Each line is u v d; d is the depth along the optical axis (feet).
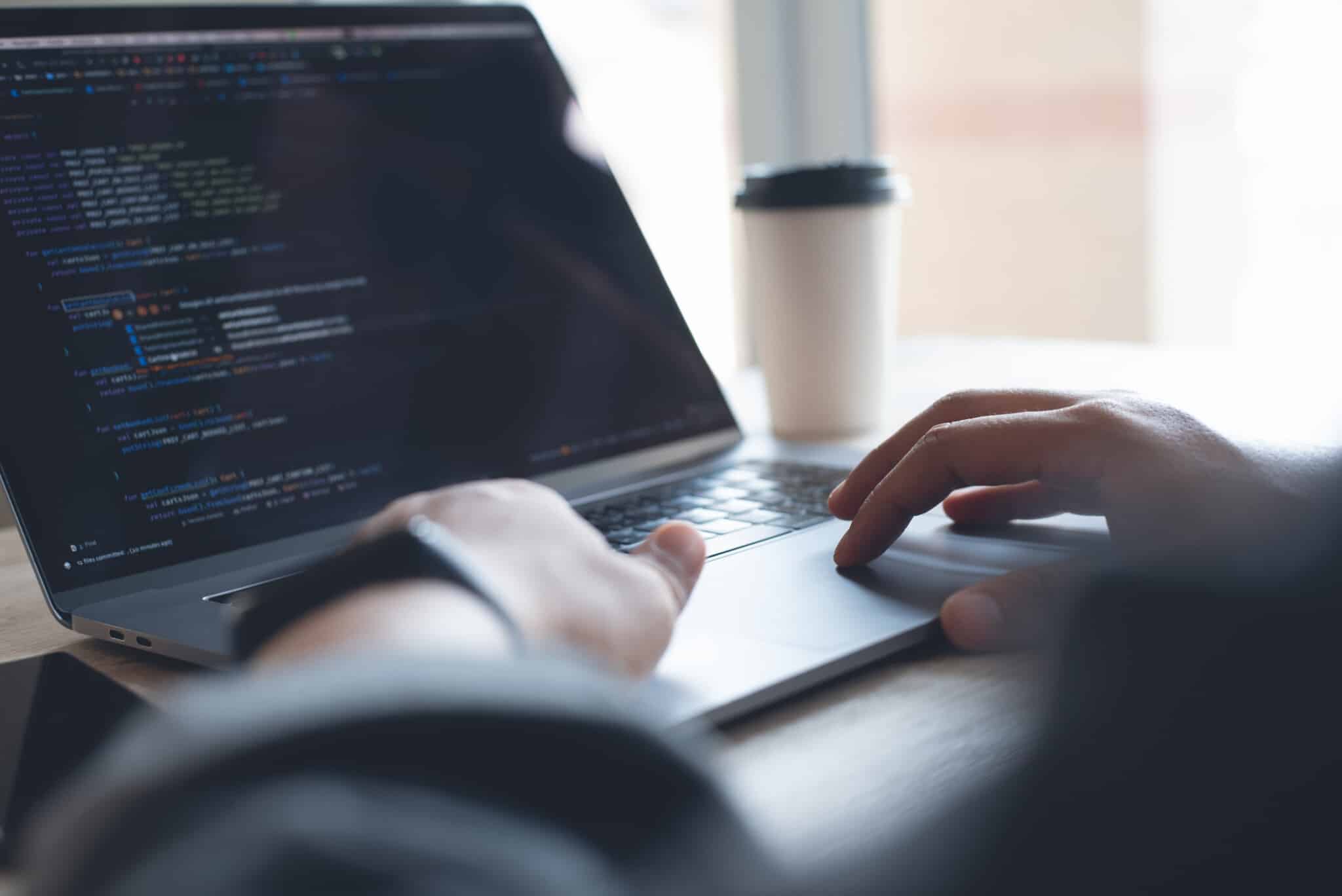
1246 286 9.46
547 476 2.74
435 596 1.05
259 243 2.53
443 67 2.96
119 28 2.49
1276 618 1.19
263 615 1.08
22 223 2.26
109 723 1.57
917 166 9.86
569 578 1.39
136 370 2.29
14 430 2.11
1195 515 1.74
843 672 1.56
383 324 2.65
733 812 0.69
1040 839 1.03
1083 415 1.91
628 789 0.68
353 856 0.59
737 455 3.05
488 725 0.65
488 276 2.85
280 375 2.47
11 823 1.22
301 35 2.74
